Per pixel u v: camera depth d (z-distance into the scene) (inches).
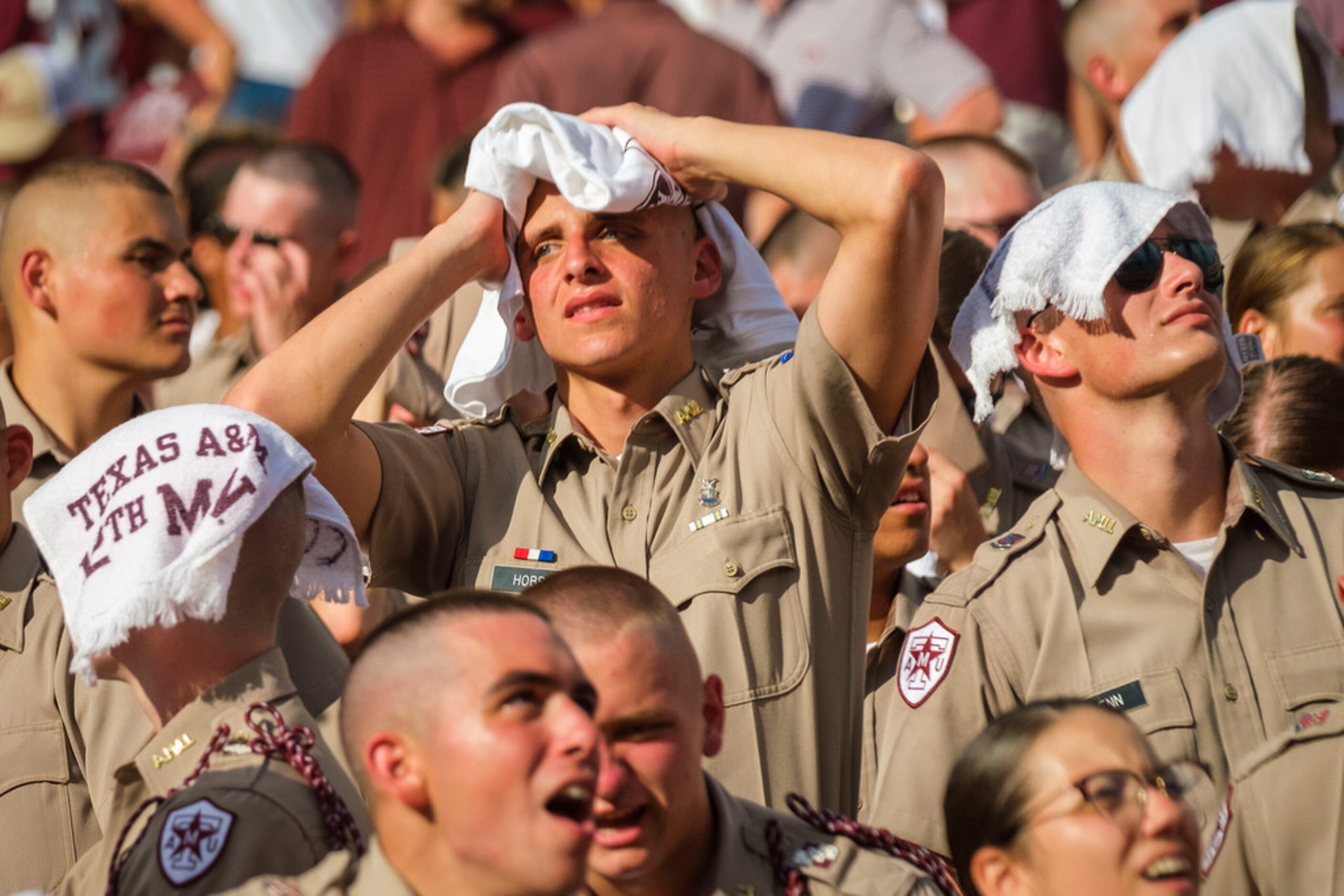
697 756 438.0
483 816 376.5
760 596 552.1
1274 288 781.9
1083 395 602.2
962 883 468.4
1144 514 594.2
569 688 388.2
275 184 976.9
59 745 576.1
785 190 558.6
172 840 430.3
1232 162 879.1
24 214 768.3
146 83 1434.5
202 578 461.7
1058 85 1240.2
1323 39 917.2
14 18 1398.9
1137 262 593.9
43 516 477.1
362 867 399.5
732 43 1226.0
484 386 602.9
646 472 574.2
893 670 636.7
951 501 697.0
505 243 587.5
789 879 442.6
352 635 657.0
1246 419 679.7
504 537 577.9
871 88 1205.1
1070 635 572.7
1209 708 561.9
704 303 614.2
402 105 1236.5
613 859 428.5
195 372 974.4
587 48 1105.4
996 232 893.8
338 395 554.9
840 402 557.0
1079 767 446.6
